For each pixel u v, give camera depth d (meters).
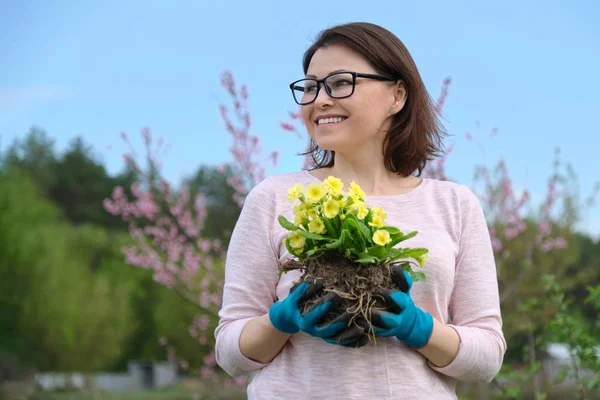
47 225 33.81
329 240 1.94
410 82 2.37
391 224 2.23
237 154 6.52
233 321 2.19
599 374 3.97
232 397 8.52
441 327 2.04
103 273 34.94
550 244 7.70
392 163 2.42
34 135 58.28
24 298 30.28
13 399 19.31
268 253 2.23
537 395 4.32
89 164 57.56
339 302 1.89
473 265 2.24
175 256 7.56
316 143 2.42
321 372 2.05
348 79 2.27
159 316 29.80
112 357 31.94
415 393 2.04
